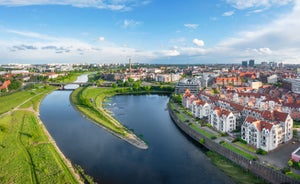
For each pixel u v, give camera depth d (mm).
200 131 186625
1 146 165500
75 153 161875
